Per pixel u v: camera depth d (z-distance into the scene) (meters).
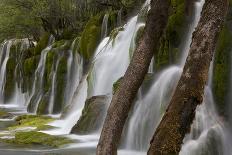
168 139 5.84
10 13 36.47
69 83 26.64
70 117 20.95
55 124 19.97
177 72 14.37
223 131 12.53
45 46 33.03
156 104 14.26
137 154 13.73
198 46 6.05
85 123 17.17
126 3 26.14
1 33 38.84
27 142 15.37
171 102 6.01
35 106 28.09
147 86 14.88
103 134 6.38
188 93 5.92
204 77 5.97
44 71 29.02
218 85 13.33
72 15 34.91
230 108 13.04
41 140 15.48
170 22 15.70
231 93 13.12
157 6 6.59
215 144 12.16
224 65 13.34
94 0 31.94
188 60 6.07
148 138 14.09
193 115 5.93
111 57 20.66
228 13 13.58
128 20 25.06
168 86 14.12
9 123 21.34
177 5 16.12
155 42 6.55
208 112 13.02
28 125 19.91
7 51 38.00
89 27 26.03
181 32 15.48
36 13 34.22
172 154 5.81
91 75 21.11
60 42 29.70
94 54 24.39
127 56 19.69
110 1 30.16
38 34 38.28
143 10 19.86
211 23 6.08
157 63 15.90
